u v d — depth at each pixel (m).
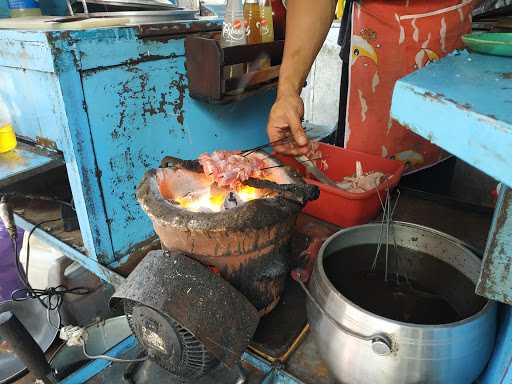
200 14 1.72
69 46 0.89
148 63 1.08
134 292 0.69
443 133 0.43
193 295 0.67
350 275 0.85
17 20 1.02
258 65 1.27
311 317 0.71
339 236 0.81
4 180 0.95
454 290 0.78
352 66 1.39
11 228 1.20
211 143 1.37
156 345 0.74
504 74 0.53
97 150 1.02
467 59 0.64
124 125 1.07
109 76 0.99
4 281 1.57
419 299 0.78
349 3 1.38
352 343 0.61
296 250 1.06
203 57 1.13
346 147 1.54
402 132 1.45
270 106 1.57
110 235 1.12
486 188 2.36
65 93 0.91
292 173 0.87
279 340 0.81
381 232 0.85
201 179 0.90
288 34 1.06
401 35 1.30
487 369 0.70
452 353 0.58
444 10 1.29
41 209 1.39
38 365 0.87
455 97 0.43
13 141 1.11
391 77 1.36
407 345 0.57
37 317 1.47
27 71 0.96
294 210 0.74
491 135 0.37
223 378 0.86
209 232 0.67
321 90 2.63
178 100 1.21
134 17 1.11
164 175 0.84
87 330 1.13
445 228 1.16
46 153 1.08
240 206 0.71
